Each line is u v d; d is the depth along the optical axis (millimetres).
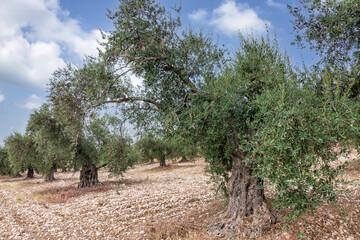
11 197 18266
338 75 6902
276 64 6730
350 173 11664
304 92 5578
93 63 7273
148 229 8656
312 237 6430
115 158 9711
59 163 21578
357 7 7105
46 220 11250
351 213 7383
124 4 7434
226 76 6785
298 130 4934
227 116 6559
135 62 7742
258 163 5582
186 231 8172
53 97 7359
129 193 15789
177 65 7645
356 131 4855
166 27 7684
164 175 26312
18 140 26438
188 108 7238
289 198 5273
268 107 5199
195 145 8125
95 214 11430
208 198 12227
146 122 8750
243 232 7133
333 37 7629
